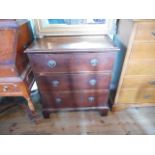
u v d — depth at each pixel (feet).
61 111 5.24
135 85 4.82
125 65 4.33
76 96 4.75
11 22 3.34
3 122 5.23
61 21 4.69
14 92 4.00
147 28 3.65
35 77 4.21
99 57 3.86
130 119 5.27
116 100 5.27
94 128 4.94
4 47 3.44
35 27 4.72
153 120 5.23
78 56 3.80
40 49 3.67
